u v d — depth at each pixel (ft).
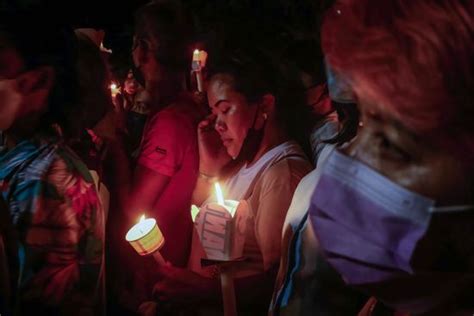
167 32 11.08
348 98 3.71
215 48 10.84
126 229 10.75
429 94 3.00
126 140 13.21
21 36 6.79
